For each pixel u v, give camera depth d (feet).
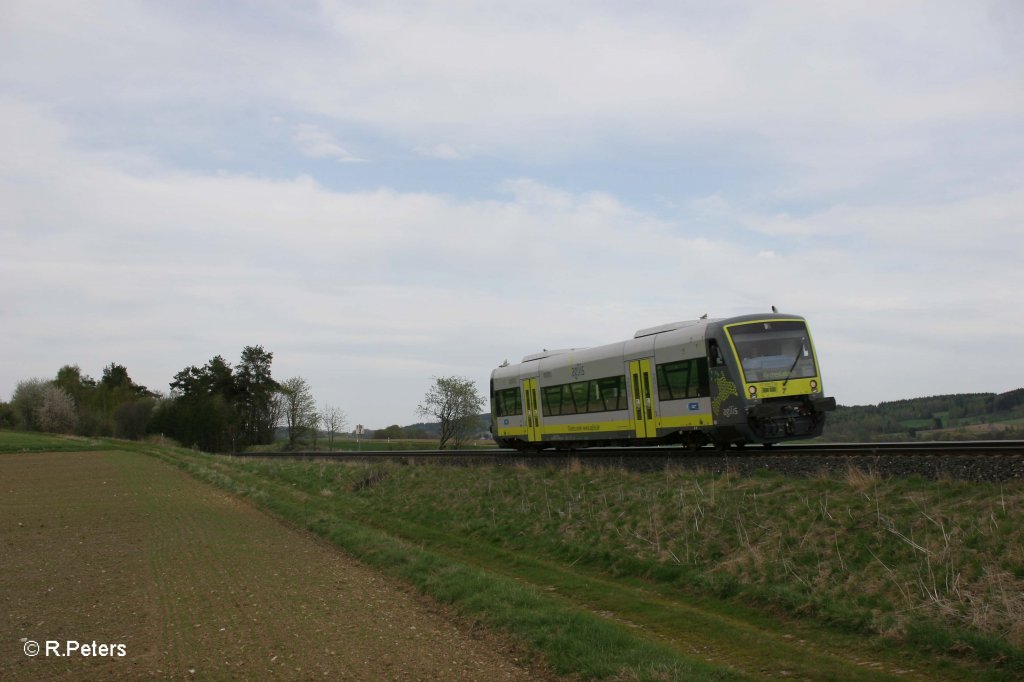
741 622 37.32
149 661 29.60
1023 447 51.88
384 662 29.37
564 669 28.32
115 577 46.03
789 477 52.85
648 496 56.59
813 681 28.25
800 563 40.47
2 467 143.84
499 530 62.03
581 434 94.17
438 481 85.51
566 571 50.01
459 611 36.99
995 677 27.55
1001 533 35.78
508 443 113.39
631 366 85.76
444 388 224.53
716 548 45.62
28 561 51.70
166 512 78.43
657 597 42.98
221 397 312.71
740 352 73.20
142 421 326.65
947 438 111.14
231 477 117.50
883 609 34.14
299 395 289.12
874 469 47.73
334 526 64.28
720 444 76.69
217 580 45.03
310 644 31.81
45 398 324.19
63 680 27.45
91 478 120.16
